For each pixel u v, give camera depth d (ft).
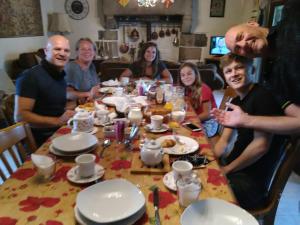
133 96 7.88
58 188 3.24
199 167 3.73
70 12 21.15
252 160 4.44
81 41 9.32
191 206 2.72
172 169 3.54
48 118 6.29
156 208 2.86
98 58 21.16
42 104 6.69
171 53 22.17
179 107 6.41
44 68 6.66
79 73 9.27
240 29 5.18
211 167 3.76
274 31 5.10
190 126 5.36
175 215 2.80
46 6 19.85
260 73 12.98
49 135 6.54
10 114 8.15
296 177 8.48
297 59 4.21
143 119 5.78
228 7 21.13
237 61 4.93
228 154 5.27
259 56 5.20
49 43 6.75
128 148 4.34
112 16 20.40
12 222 2.65
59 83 6.98
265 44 5.07
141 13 20.06
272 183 4.38
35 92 6.40
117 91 7.95
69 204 2.94
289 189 7.84
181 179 3.11
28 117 6.17
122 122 4.67
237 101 5.26
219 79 15.78
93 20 21.38
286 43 4.41
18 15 15.64
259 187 4.58
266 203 4.47
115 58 21.40
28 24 16.97
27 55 15.08
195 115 6.19
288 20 4.55
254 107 4.59
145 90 8.17
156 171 3.57
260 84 4.95
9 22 14.67
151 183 3.37
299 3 4.45
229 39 5.24
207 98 7.73
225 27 21.57
